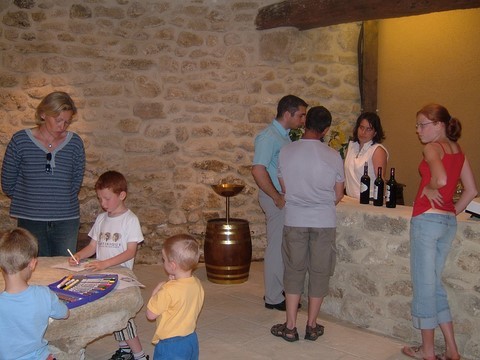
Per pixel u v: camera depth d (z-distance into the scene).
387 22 6.09
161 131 5.64
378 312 3.72
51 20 5.30
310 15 5.27
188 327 2.46
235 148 5.83
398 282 3.61
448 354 3.21
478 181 5.35
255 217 5.89
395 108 6.09
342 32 6.06
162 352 2.44
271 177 4.03
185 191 5.74
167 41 5.60
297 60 5.91
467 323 3.30
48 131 3.23
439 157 3.00
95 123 5.47
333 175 3.38
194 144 5.73
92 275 2.61
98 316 2.35
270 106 5.87
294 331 3.53
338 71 6.10
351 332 3.70
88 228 5.50
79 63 5.39
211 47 5.71
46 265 2.85
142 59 5.55
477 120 5.33
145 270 5.36
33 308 2.06
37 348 2.11
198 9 5.65
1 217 5.30
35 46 5.27
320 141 3.48
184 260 2.47
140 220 5.64
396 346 3.46
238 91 5.80
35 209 3.23
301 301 4.32
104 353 3.31
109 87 5.49
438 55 5.62
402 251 3.57
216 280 4.82
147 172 5.64
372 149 4.14
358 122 4.20
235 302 4.30
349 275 3.88
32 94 5.30
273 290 4.11
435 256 3.12
